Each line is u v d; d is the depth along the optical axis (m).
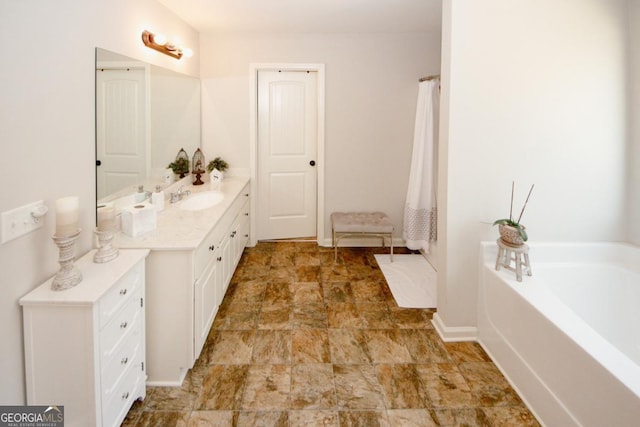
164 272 2.03
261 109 4.45
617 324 2.46
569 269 2.49
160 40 2.88
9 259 1.42
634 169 2.51
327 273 3.77
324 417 1.88
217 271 2.67
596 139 2.48
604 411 1.48
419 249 4.30
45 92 1.61
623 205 2.55
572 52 2.41
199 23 3.79
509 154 2.46
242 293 3.28
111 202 2.23
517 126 2.44
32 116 1.53
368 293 3.32
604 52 2.42
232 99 4.29
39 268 1.59
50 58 1.64
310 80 4.48
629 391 1.36
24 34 1.47
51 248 1.67
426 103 3.95
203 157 3.97
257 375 2.19
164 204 2.99
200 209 2.88
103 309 1.54
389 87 4.36
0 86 1.36
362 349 2.46
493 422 1.86
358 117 4.40
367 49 4.29
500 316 2.27
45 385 1.50
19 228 1.46
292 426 1.82
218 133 4.34
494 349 2.34
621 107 2.47
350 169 4.50
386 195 4.57
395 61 4.32
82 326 1.46
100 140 2.07
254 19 3.67
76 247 1.86
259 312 2.95
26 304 1.44
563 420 1.70
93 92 2.00
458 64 2.38
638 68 2.41
